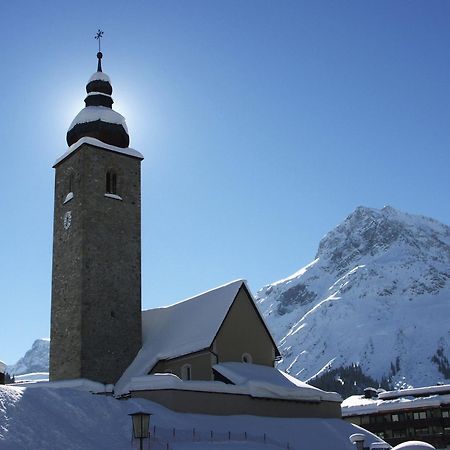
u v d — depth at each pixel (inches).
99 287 2982.3
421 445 1649.9
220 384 2480.3
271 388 2645.2
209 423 2294.5
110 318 2979.8
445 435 4392.2
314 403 2859.3
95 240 3026.6
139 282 3122.5
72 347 2898.6
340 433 2682.1
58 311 3041.3
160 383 2335.1
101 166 3152.1
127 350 2997.0
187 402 2345.0
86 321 2898.6
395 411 4626.0
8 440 1636.3
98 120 3245.6
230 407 2487.7
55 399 1972.2
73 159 3186.5
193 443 2022.6
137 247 3161.9
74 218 3073.3
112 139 3270.2
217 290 3065.9
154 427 2037.4
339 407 2982.3
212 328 2807.6
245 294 3006.9
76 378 2839.6
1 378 2640.3
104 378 2886.3
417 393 4958.2
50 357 3021.7
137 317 3070.9
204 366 2753.4
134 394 2383.1
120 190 3203.7
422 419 4525.1
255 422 2470.5
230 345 2842.0
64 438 1755.7
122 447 1834.4
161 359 2874.0
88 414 1977.1
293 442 2385.6
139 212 3221.0
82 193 3056.1
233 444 2114.9
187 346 2817.4
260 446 2170.3
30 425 1750.7
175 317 3149.6
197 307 3068.4
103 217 3085.6
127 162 3250.5
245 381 2600.9
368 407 4756.4
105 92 3422.7
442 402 4461.1
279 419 2618.1
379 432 4672.7
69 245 3068.4
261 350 2989.7
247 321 2967.5
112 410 2059.5
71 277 3006.9
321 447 2442.2
